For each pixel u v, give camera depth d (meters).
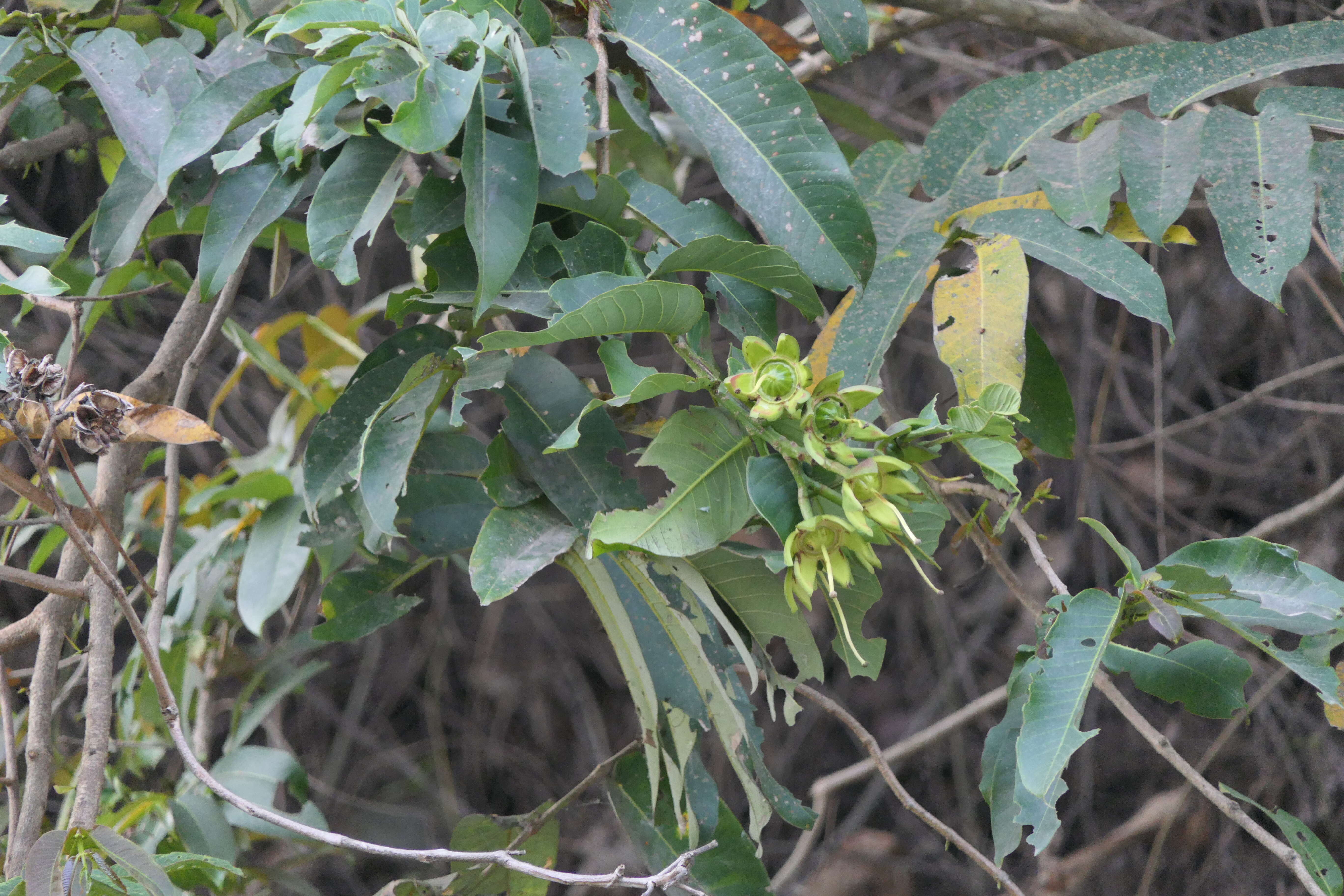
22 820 2.71
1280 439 5.62
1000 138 2.79
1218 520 5.82
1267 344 5.63
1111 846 5.70
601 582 2.68
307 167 2.69
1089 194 2.71
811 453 2.54
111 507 2.80
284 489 3.11
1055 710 2.58
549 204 2.66
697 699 2.70
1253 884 5.40
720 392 2.59
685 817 2.81
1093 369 5.91
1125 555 2.62
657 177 3.22
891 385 3.11
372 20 2.61
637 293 2.56
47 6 2.86
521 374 2.68
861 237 2.66
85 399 2.59
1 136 2.96
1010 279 2.68
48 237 2.60
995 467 2.55
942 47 4.89
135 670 3.25
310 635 3.23
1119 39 3.04
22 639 2.78
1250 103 3.00
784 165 2.67
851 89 4.92
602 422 2.67
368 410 2.69
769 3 5.25
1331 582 2.60
